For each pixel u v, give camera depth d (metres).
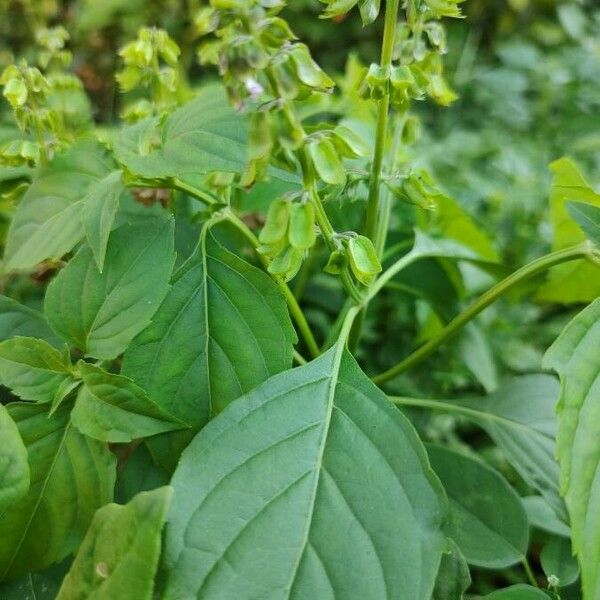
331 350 0.12
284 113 0.10
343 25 0.50
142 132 0.12
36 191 0.14
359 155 0.10
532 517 0.16
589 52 0.42
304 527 0.10
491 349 0.24
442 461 0.15
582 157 0.34
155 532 0.09
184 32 0.38
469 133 0.36
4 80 0.15
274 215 0.11
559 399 0.11
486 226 0.27
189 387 0.12
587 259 0.13
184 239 0.15
